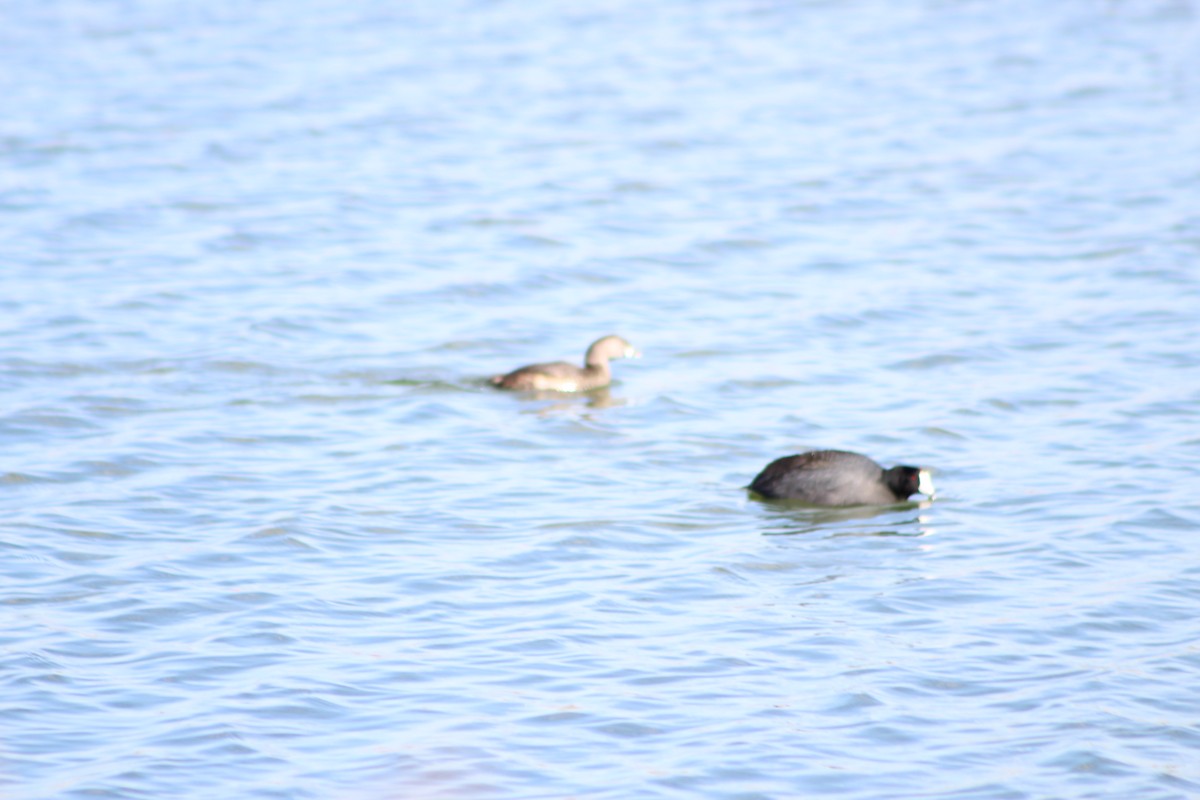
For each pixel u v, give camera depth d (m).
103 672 12.39
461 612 13.69
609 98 39.72
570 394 21.02
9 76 42.00
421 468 17.92
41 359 21.80
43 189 31.45
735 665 12.65
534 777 10.82
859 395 20.70
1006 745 11.32
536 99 39.62
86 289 25.27
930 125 37.22
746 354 22.62
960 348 22.47
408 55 44.47
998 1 52.50
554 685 12.25
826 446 18.80
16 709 11.70
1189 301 24.44
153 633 13.16
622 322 24.33
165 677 12.30
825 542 15.63
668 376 21.77
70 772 10.78
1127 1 52.16
